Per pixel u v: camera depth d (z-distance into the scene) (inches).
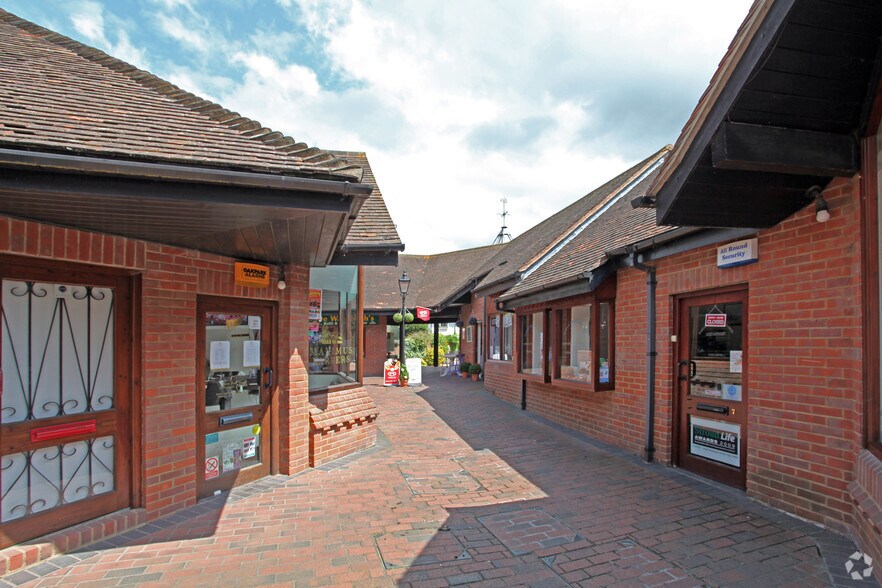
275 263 225.8
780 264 177.8
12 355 144.2
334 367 289.1
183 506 184.7
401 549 154.2
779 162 136.8
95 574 136.3
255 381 223.3
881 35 121.2
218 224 149.6
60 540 146.9
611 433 291.7
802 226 169.9
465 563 145.1
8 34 207.3
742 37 124.6
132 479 170.9
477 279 662.5
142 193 118.5
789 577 133.3
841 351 157.5
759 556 145.2
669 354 241.1
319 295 274.2
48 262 149.3
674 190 160.6
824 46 122.4
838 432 158.1
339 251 228.4
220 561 145.3
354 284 316.5
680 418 239.5
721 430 215.3
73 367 157.8
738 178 154.4
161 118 157.4
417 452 280.4
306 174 127.9
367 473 236.4
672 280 237.3
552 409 377.4
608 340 291.9
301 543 158.1
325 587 131.6
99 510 161.6
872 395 143.3
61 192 112.7
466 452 280.2
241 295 208.2
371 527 171.2
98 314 164.4
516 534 165.0
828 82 130.6
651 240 237.8
